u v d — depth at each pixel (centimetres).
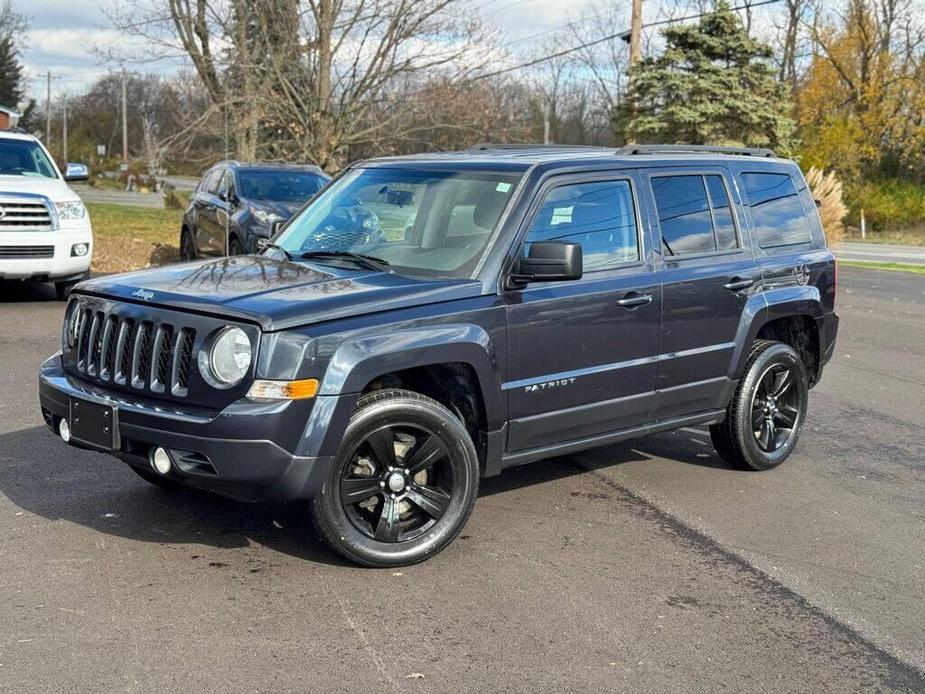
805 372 681
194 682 361
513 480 628
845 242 4053
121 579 449
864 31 4972
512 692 363
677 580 476
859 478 660
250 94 2439
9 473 594
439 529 482
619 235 565
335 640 399
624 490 614
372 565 470
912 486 645
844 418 837
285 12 2475
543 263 493
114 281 502
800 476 660
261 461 429
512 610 434
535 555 500
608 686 371
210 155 2562
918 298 1773
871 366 1086
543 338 518
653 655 398
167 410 441
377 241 544
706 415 625
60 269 1216
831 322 702
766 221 661
